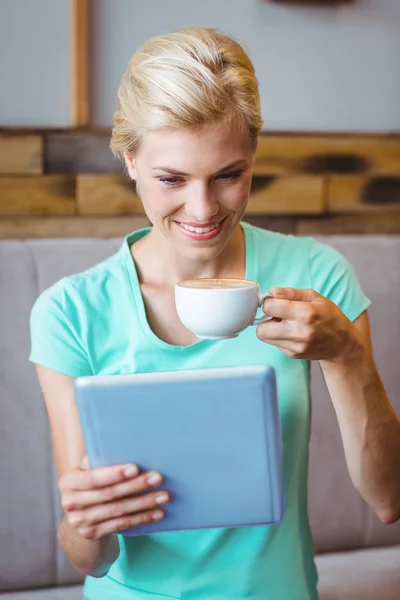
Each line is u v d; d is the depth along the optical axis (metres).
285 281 1.65
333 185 2.90
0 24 2.63
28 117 2.70
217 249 1.42
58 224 2.68
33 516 1.93
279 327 1.28
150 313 1.60
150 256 1.62
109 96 2.76
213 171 1.33
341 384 1.42
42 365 1.59
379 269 2.14
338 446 2.07
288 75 2.89
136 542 1.54
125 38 2.74
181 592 1.52
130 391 1.17
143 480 1.21
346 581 1.94
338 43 2.92
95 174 2.69
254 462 1.23
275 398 1.21
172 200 1.36
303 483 1.59
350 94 2.96
